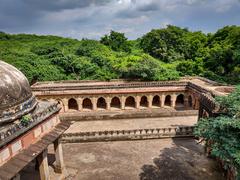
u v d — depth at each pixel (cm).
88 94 3198
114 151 1959
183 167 1706
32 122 1262
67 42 6588
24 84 1333
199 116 2131
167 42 5447
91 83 3712
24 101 1276
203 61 4472
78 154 1922
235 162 1116
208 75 3991
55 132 1455
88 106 3472
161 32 5494
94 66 4338
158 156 1864
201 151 1936
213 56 4275
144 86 3241
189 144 2067
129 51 6112
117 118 2669
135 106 3338
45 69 4144
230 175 1448
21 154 1163
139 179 1573
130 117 2675
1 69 1244
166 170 1670
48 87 3175
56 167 1619
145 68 3688
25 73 3859
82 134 2136
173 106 3372
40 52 5131
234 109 1202
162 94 3309
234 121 1134
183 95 3369
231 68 3959
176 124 2491
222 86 2944
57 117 1557
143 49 5981
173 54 5228
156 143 2095
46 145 1305
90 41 5847
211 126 1298
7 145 1079
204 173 1630
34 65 4159
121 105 3288
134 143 2097
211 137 1245
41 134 1356
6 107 1152
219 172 1636
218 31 5500
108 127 2444
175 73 3850
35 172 1711
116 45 6128
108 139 2131
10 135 1095
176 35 5528
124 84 3294
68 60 4484
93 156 1883
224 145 1140
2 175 1006
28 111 1276
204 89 2747
